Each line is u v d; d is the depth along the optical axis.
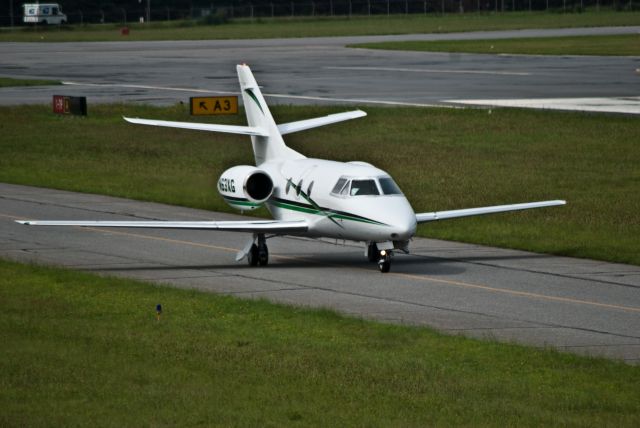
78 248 110.50
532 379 62.94
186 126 111.69
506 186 149.75
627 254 107.31
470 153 180.50
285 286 91.88
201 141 196.50
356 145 191.00
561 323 79.12
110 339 70.50
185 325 75.31
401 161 173.62
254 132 112.31
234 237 118.06
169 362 65.25
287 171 104.19
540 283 94.12
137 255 106.81
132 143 195.00
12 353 66.88
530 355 68.06
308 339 71.81
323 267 100.81
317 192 98.31
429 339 72.06
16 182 157.00
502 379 62.84
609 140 191.88
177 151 186.25
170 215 131.12
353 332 73.81
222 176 106.12
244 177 102.38
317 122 116.50
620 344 72.94
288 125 115.56
